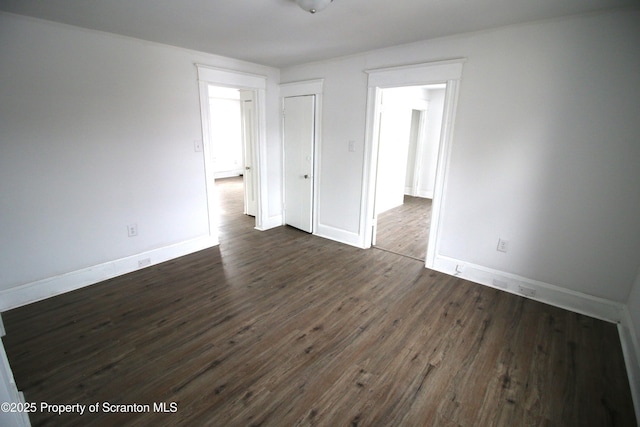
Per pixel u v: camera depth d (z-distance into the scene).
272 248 3.96
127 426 1.56
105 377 1.87
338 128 3.88
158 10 2.26
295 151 4.44
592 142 2.38
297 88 4.18
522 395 1.78
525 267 2.84
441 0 2.06
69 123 2.69
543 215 2.68
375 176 3.82
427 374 1.92
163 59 3.18
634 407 1.71
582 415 1.66
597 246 2.48
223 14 2.33
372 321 2.45
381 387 1.82
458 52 2.84
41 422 1.58
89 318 2.45
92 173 2.88
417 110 6.94
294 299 2.76
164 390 1.78
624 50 2.18
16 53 2.37
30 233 2.61
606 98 2.29
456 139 3.00
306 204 4.46
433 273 3.30
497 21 2.46
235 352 2.09
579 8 2.17
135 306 2.63
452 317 2.51
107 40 2.79
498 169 2.82
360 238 3.98
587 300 2.57
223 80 3.72
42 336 2.23
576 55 2.34
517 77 2.60
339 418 1.62
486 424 1.60
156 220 3.41
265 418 1.62
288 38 2.94
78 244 2.89
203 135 3.66
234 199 6.79
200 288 2.94
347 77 3.67
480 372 1.94
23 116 2.46
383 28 2.64
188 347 2.13
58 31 2.53
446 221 3.21
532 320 2.48
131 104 3.03
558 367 1.99
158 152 3.31
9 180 2.46
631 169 2.28
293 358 2.04
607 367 2.00
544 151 2.59
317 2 1.97
